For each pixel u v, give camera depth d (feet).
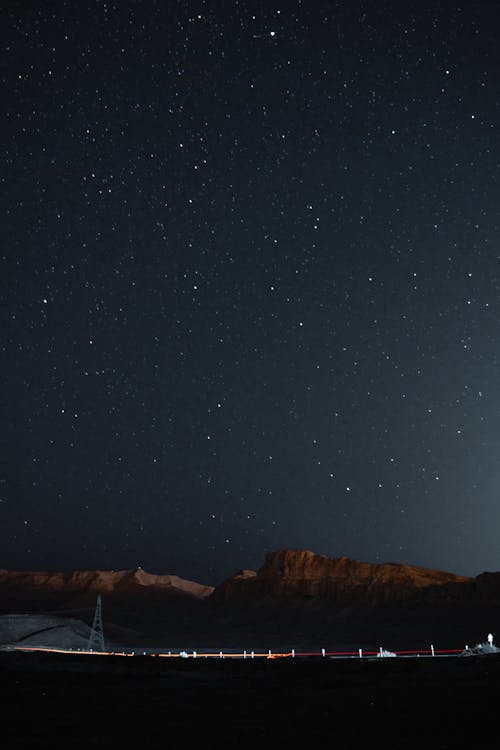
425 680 86.12
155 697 76.28
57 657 147.33
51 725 54.90
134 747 44.32
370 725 51.21
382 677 93.86
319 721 54.34
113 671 119.34
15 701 73.26
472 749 40.22
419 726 49.70
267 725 53.01
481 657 112.78
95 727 53.67
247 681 96.02
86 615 436.35
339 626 343.87
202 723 54.95
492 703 60.13
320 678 96.53
